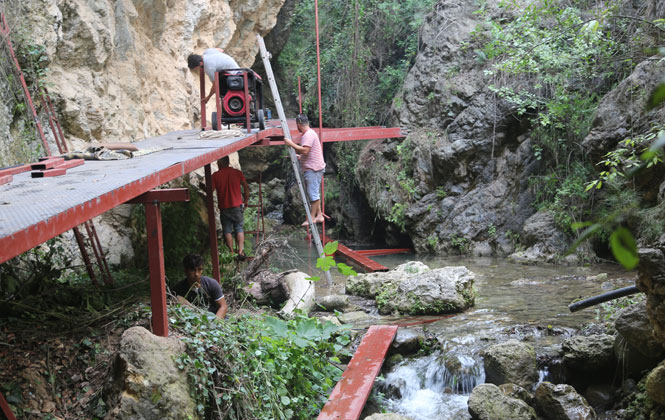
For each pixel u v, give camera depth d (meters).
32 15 7.74
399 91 18.05
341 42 19.92
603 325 7.39
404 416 5.62
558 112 13.16
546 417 5.96
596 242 12.70
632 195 9.78
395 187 16.39
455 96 15.71
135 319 4.84
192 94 12.88
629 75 11.71
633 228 9.34
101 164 5.07
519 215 14.34
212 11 13.55
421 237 15.73
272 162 22.02
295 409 5.54
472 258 14.35
